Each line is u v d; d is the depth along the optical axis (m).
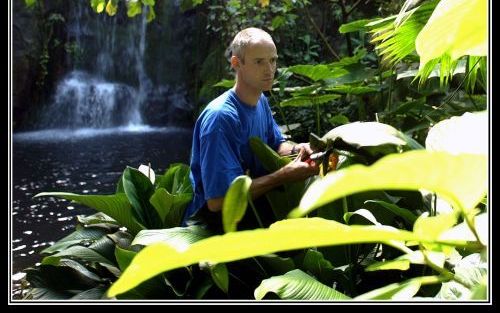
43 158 7.44
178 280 2.13
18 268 3.50
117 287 0.36
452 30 0.62
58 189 5.75
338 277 1.90
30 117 10.73
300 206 0.33
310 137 1.87
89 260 2.33
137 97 11.53
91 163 7.15
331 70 3.37
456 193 0.37
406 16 1.68
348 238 0.39
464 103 3.04
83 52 11.51
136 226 2.49
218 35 8.59
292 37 6.80
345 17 4.97
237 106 2.20
